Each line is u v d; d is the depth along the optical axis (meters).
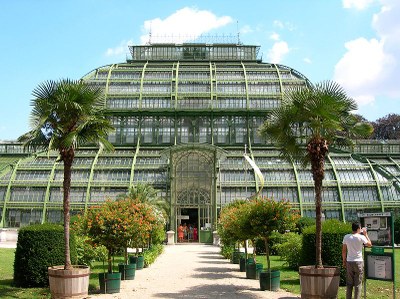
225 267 34.41
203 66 81.00
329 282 18.75
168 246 58.53
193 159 64.25
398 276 27.42
